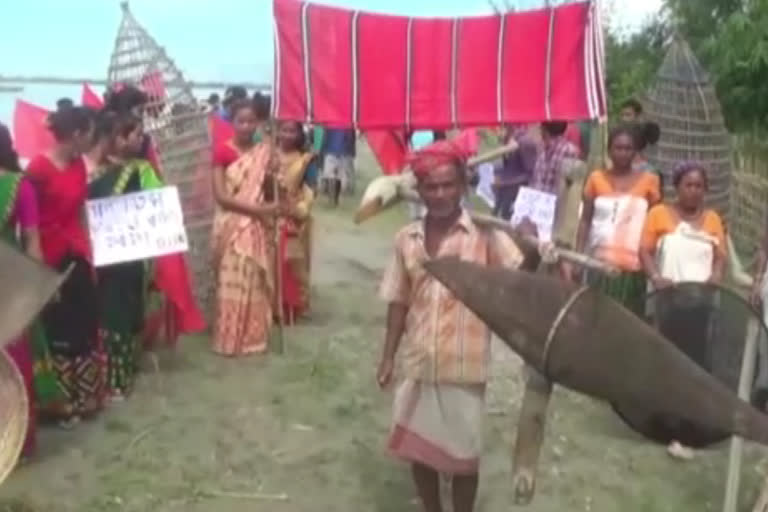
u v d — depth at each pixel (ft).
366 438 19.52
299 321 27.94
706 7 40.50
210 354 24.63
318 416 20.61
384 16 24.66
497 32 24.48
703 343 10.28
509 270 7.62
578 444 19.39
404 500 16.93
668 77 31.45
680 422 7.09
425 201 13.75
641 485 17.65
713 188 31.32
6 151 17.20
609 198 21.71
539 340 7.27
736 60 36.04
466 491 14.56
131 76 26.78
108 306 20.84
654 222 20.45
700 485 17.69
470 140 25.20
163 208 20.07
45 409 19.45
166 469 17.92
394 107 24.88
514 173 29.35
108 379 21.13
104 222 19.83
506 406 21.44
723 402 7.01
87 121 18.51
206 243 26.76
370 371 23.62
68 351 19.26
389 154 30.01
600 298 7.34
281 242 26.22
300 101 24.75
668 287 10.39
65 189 18.42
